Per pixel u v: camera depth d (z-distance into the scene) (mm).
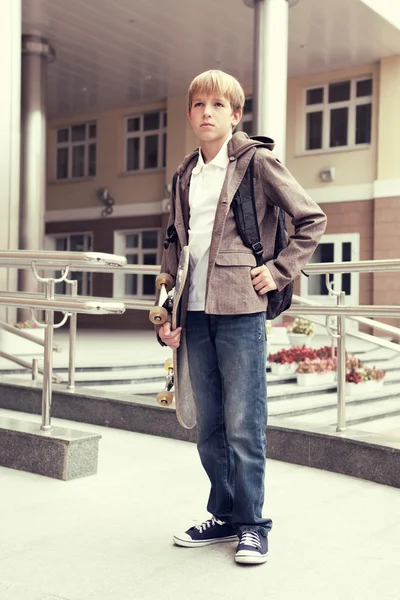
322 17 11938
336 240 14602
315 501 3609
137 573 2598
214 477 2893
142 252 17250
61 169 18672
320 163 14828
